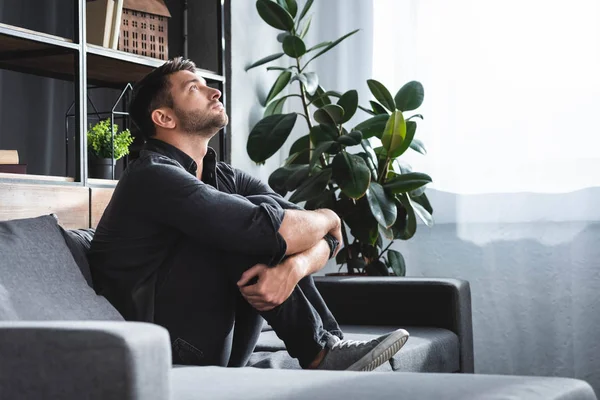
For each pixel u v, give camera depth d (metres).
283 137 3.27
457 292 2.44
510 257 3.31
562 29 3.19
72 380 0.85
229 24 3.38
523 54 3.26
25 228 1.61
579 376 3.18
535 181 3.25
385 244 3.57
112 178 2.64
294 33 3.33
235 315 1.85
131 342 0.84
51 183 2.28
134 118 2.04
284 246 1.72
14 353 0.88
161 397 0.87
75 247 1.75
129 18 2.77
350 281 2.55
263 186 2.18
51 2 2.89
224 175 2.09
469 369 2.49
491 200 3.33
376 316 2.52
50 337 0.86
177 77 1.99
